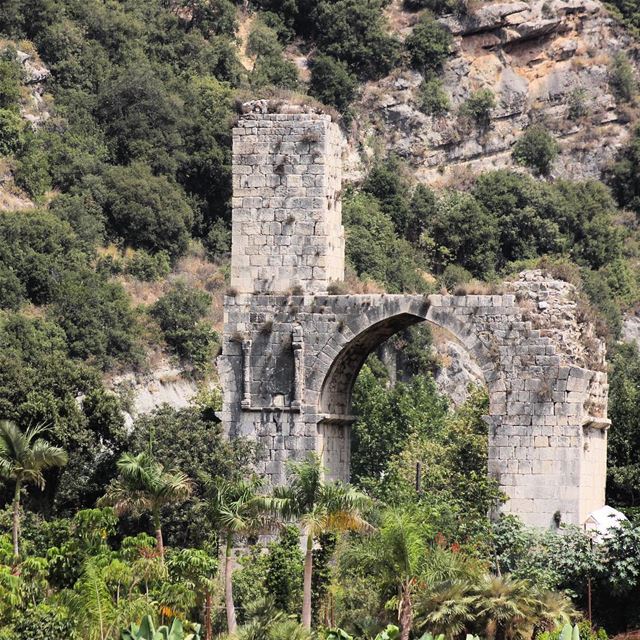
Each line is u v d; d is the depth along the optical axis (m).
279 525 141.50
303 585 144.12
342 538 147.62
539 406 161.12
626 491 185.62
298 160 168.38
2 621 131.38
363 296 165.50
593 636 139.75
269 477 165.50
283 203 168.25
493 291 164.00
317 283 167.62
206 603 141.00
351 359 169.88
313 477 139.25
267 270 168.00
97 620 132.12
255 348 167.25
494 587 136.88
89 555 142.62
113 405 172.12
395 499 167.38
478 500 160.25
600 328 170.25
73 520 156.75
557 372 161.00
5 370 172.88
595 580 151.12
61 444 169.25
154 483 149.62
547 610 137.88
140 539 147.00
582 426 161.00
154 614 132.75
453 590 135.75
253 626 135.25
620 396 189.62
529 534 155.00
